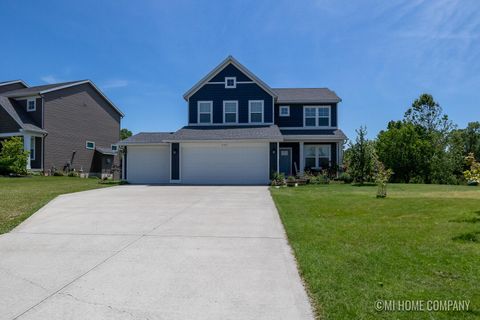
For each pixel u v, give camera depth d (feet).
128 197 38.47
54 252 16.56
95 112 102.53
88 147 99.04
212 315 9.91
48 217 25.68
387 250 15.90
